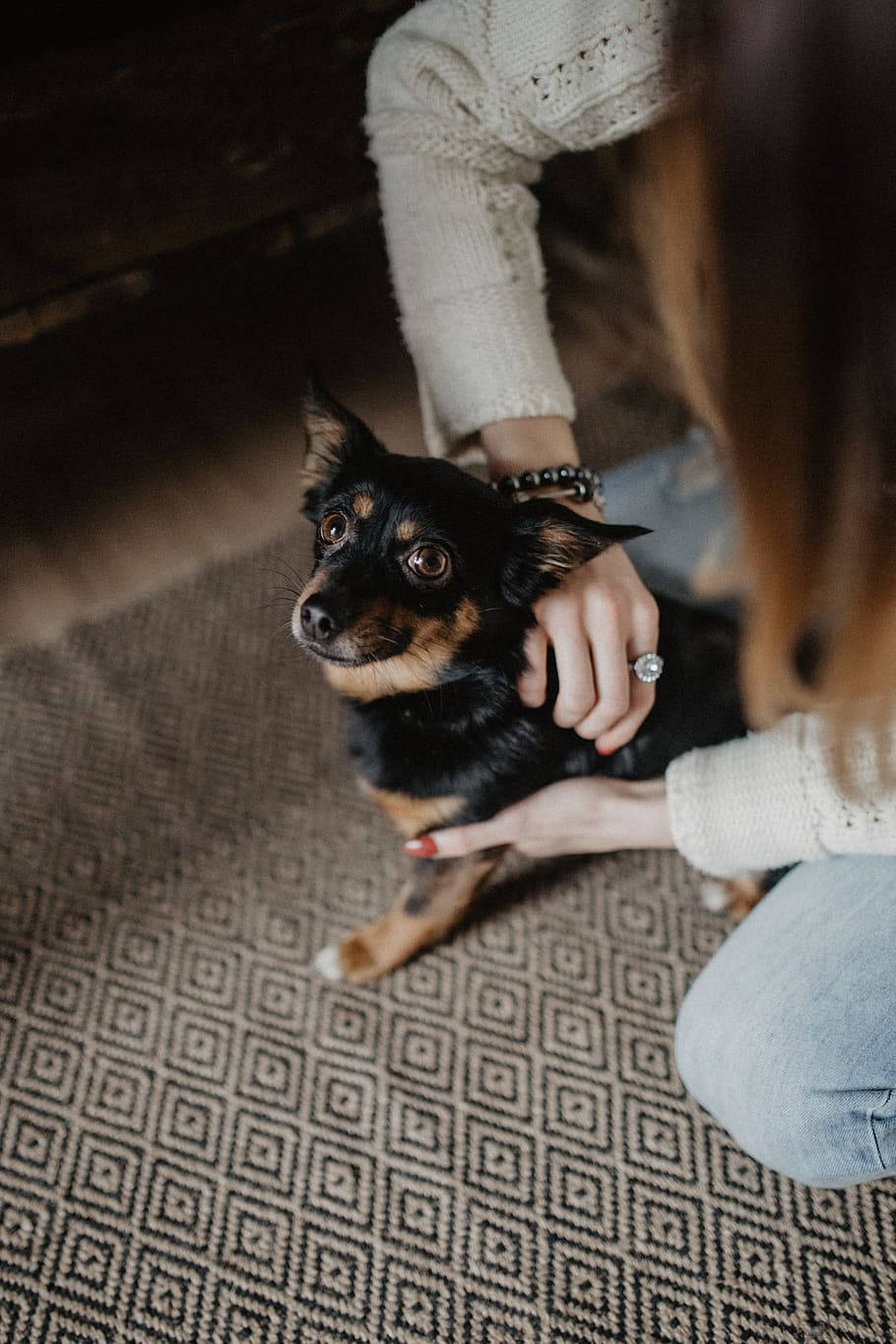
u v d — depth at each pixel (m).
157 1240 1.51
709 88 0.58
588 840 1.58
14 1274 1.47
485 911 1.91
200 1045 1.72
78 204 2.02
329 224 2.36
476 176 1.51
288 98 2.09
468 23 1.37
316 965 1.81
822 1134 1.26
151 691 2.25
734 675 1.71
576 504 1.50
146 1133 1.62
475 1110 1.65
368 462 1.51
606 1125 1.64
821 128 0.53
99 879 1.94
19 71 1.84
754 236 0.57
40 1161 1.59
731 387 0.63
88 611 2.43
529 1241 1.51
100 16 1.87
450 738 1.58
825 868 1.40
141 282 2.21
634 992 1.80
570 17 1.24
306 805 2.06
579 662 1.36
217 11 1.94
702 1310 1.45
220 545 2.57
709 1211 1.54
